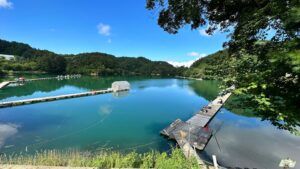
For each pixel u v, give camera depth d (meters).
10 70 91.81
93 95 45.03
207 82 87.00
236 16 7.52
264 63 5.04
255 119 23.61
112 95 45.66
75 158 10.39
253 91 5.12
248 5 6.48
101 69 121.75
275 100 4.92
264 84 4.68
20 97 39.34
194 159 9.23
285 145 16.31
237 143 16.86
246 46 6.14
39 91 48.88
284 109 4.71
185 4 8.26
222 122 22.86
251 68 5.45
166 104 36.38
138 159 9.70
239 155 14.70
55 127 21.58
